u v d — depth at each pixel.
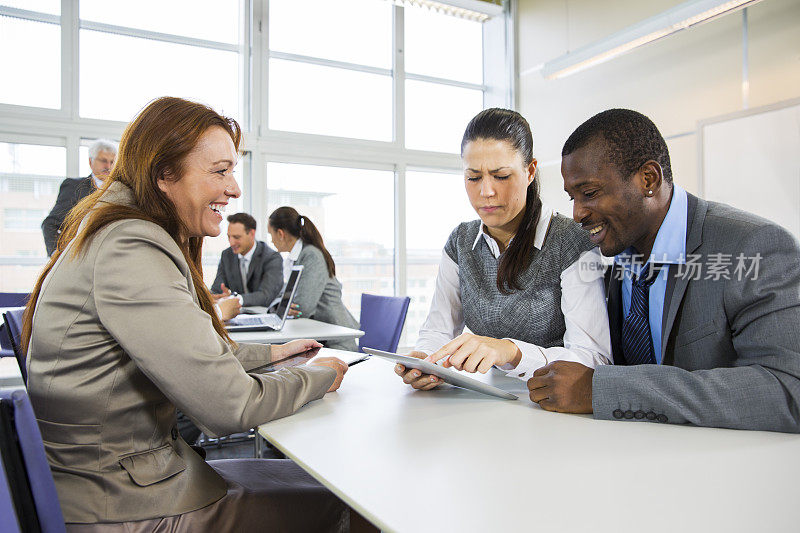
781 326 0.83
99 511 0.77
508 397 1.03
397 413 0.94
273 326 2.41
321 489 0.96
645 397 0.86
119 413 0.82
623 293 1.14
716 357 0.95
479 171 1.24
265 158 4.47
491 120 1.23
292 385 0.95
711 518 0.53
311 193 4.67
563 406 0.93
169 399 0.84
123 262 0.80
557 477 0.64
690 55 3.72
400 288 4.98
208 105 0.99
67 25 3.81
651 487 0.60
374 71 4.91
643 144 0.93
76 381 0.81
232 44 4.37
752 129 3.29
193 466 0.88
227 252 3.87
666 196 0.98
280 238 3.18
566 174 1.00
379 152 4.88
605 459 0.70
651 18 3.42
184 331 0.79
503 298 1.36
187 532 0.81
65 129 3.80
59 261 0.85
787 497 0.57
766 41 3.28
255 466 1.06
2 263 3.68
